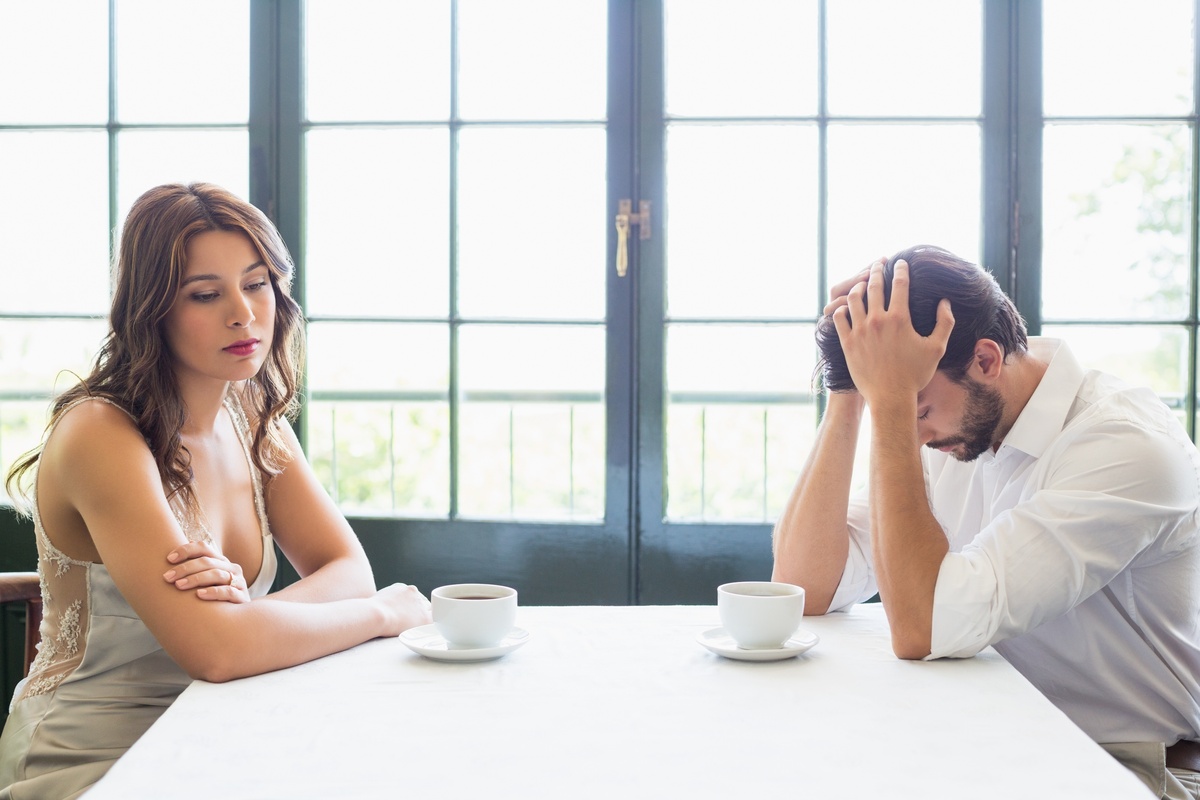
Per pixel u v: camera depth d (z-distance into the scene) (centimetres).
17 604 209
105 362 129
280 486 148
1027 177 202
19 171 219
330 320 214
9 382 225
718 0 207
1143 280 205
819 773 75
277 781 74
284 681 101
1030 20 201
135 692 122
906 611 109
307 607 112
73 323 223
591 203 211
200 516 128
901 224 208
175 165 216
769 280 210
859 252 209
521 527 209
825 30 206
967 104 206
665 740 82
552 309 213
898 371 119
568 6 209
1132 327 204
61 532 121
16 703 122
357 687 98
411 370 216
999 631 108
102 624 121
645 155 206
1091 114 203
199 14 214
